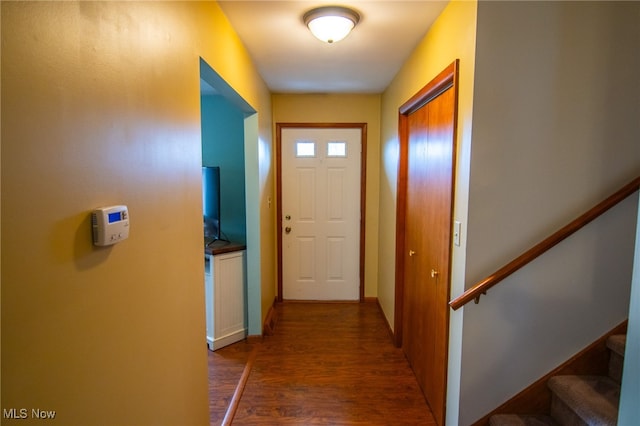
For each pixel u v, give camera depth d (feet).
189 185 4.41
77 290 2.38
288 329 10.62
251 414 6.74
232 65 6.46
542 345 5.34
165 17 3.67
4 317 1.86
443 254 6.10
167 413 3.82
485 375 5.37
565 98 4.94
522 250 5.14
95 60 2.51
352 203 12.62
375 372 8.21
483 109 4.91
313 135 12.33
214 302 9.14
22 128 1.93
